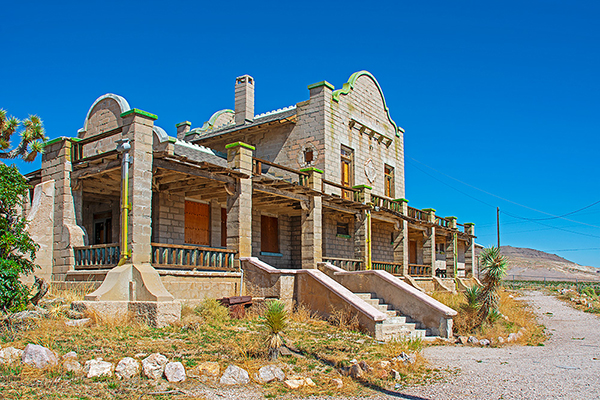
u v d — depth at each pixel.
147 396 7.20
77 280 14.70
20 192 11.84
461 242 41.62
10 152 20.34
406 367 10.26
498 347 13.88
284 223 24.69
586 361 11.81
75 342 9.20
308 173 20.12
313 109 24.19
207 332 11.18
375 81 28.27
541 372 10.38
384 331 14.01
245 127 25.33
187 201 19.94
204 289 14.84
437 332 14.92
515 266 124.81
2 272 10.46
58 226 15.63
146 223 13.50
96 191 17.66
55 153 16.08
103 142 18.28
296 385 8.41
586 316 23.06
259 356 9.69
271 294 15.50
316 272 15.68
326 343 11.76
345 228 25.97
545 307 26.83
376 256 28.62
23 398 6.64
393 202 26.12
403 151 30.72
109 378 7.70
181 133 30.14
